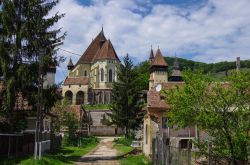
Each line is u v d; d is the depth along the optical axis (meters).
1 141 30.50
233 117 16.36
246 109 16.14
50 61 36.41
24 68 34.56
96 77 125.62
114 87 71.44
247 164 13.65
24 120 36.56
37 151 29.81
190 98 17.27
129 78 70.62
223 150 16.30
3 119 35.12
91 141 68.88
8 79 34.34
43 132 40.72
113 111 71.25
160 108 38.34
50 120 47.69
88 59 135.25
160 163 22.86
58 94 37.53
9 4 35.19
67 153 43.94
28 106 37.25
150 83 110.44
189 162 15.39
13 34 35.56
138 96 70.75
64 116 61.19
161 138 22.73
